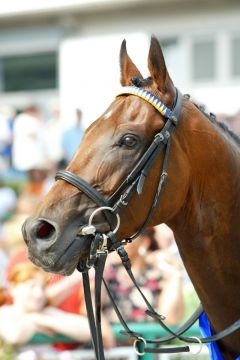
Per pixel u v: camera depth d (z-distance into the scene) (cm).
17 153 1231
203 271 350
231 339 353
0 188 1094
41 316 521
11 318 519
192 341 347
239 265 349
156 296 555
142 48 1118
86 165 327
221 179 347
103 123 336
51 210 320
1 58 1678
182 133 341
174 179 335
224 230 347
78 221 322
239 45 1491
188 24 1524
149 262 564
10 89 1661
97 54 1200
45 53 1633
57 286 535
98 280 336
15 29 1650
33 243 317
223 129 368
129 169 327
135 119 333
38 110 1370
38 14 1599
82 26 1595
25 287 526
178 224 349
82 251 325
